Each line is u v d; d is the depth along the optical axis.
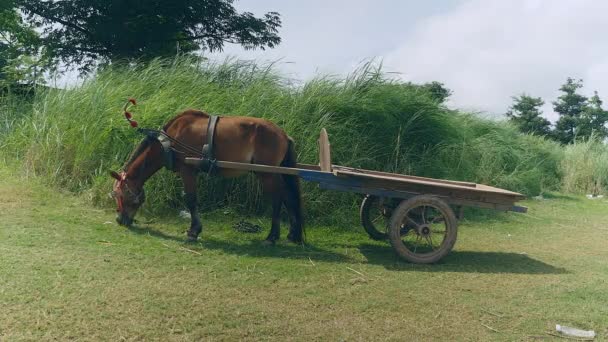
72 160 8.05
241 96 8.93
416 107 9.97
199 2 17.39
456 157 10.53
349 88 9.61
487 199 5.96
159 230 6.58
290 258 5.76
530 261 6.25
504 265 5.98
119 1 16.38
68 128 8.37
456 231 5.85
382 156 9.30
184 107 8.35
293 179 6.41
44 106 8.92
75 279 4.43
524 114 31.52
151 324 3.75
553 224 9.11
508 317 4.32
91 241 5.64
